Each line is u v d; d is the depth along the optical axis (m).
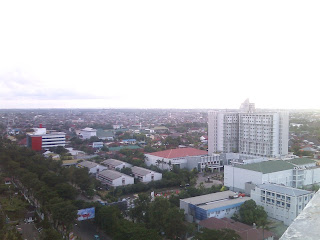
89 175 126.69
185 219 83.56
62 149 196.25
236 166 109.56
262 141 154.38
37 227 79.81
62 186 94.25
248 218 76.06
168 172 128.38
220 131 169.75
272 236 67.31
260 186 88.44
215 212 79.12
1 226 74.25
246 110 180.75
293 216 77.00
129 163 153.00
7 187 110.00
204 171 144.88
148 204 78.56
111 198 100.94
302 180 109.31
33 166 120.75
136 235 59.31
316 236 8.18
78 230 77.50
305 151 175.75
